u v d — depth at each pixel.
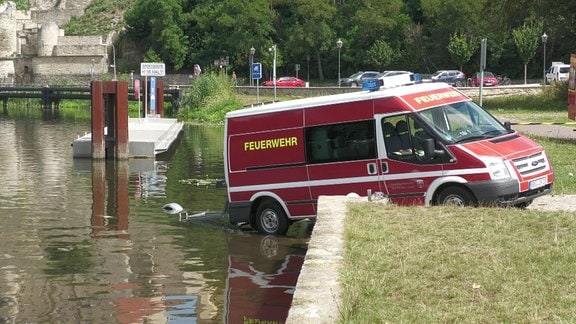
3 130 59.44
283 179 19.17
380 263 11.48
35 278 16.19
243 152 19.67
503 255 11.82
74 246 19.20
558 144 28.14
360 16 109.50
